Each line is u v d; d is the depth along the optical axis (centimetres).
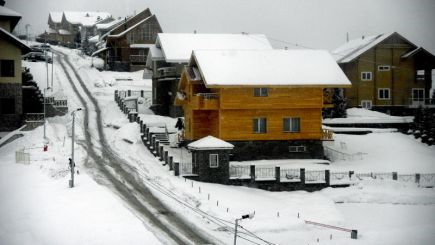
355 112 6406
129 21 9506
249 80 4653
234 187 4088
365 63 6831
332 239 3244
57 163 4288
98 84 7481
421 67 6888
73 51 10519
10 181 3788
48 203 3288
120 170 4269
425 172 4538
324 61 5038
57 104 6234
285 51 5106
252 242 3089
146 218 3259
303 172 4159
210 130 4966
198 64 4781
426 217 3678
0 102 5578
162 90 6331
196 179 4103
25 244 2738
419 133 5509
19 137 5175
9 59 5600
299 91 4822
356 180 4272
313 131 4891
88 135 5419
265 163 4678
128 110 5988
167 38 6350
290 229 3350
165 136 5288
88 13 14538
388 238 3234
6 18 6112
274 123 4816
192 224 3256
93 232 2834
